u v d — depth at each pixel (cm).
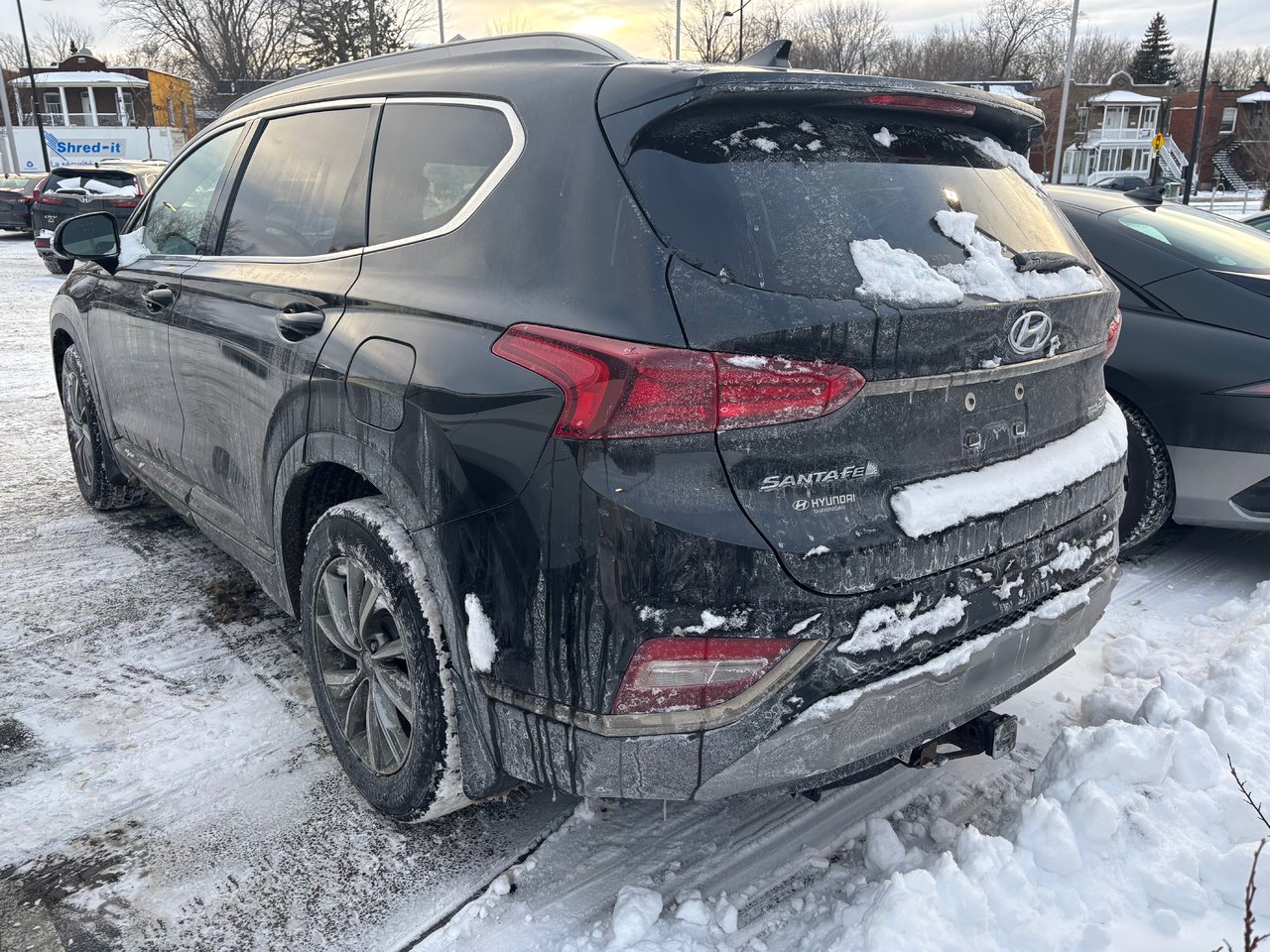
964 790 268
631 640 180
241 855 243
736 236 189
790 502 185
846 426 190
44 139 4331
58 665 333
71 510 490
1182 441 389
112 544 442
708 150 196
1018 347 216
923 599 200
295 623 366
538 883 233
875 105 219
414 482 215
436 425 209
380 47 5153
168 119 6544
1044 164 6181
